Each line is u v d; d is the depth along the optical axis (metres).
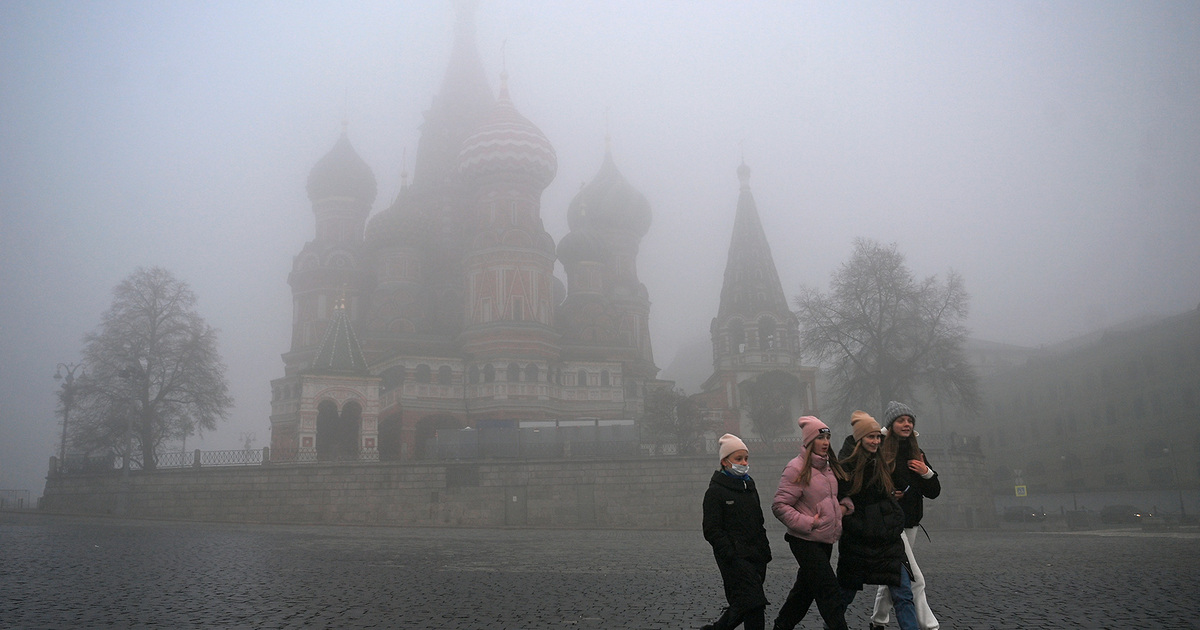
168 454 52.16
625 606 12.02
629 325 91.31
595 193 95.19
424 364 72.06
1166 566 18.19
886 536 7.86
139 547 23.12
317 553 22.17
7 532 29.30
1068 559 20.55
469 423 72.19
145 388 60.09
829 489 7.95
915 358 56.03
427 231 84.44
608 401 76.69
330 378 57.41
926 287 56.69
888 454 8.24
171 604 12.05
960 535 38.09
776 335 80.44
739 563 7.94
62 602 12.12
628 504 49.09
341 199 86.12
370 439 57.72
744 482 8.23
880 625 8.56
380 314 79.06
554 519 49.12
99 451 61.06
